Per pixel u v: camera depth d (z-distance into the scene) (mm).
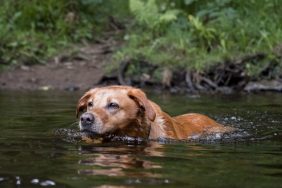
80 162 5266
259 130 7422
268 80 12211
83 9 17000
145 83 12875
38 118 8164
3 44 14922
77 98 10773
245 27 13883
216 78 12516
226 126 7734
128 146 6172
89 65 14297
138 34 15516
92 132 6500
